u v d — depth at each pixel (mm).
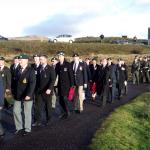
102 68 19766
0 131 11836
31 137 11766
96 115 16094
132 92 27078
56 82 15578
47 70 13719
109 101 20906
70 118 15281
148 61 36312
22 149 10297
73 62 16938
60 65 15375
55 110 17250
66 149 10359
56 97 18531
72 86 15398
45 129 13031
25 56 12336
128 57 56500
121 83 22453
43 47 59469
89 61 21453
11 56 47656
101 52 65438
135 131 13680
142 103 20297
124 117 15602
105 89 19266
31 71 12273
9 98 18203
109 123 13930
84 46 64250
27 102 12250
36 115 13664
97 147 10523
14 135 12047
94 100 20891
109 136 11875
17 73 12508
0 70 14188
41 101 13734
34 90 13461
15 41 59406
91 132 12539
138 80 33938
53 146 10664
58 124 13969
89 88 20969
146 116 16453
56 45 61125
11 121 14250
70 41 72562
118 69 22406
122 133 12766
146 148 11961
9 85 14305
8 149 10281
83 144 10930
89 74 20562
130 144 11711
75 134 12234
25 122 12312
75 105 17000
